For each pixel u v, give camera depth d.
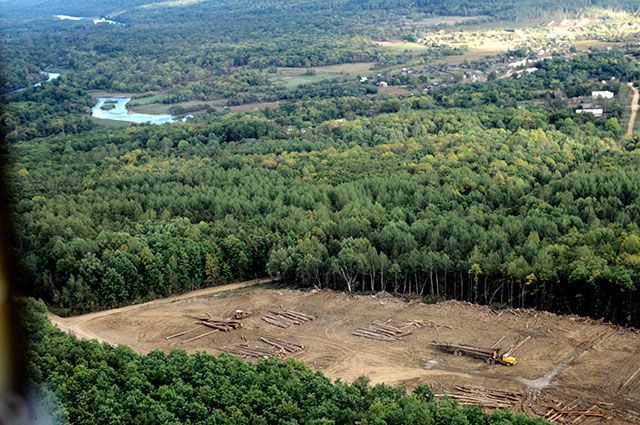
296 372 105.50
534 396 107.81
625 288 126.88
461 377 114.38
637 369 114.06
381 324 133.88
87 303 146.75
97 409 96.88
